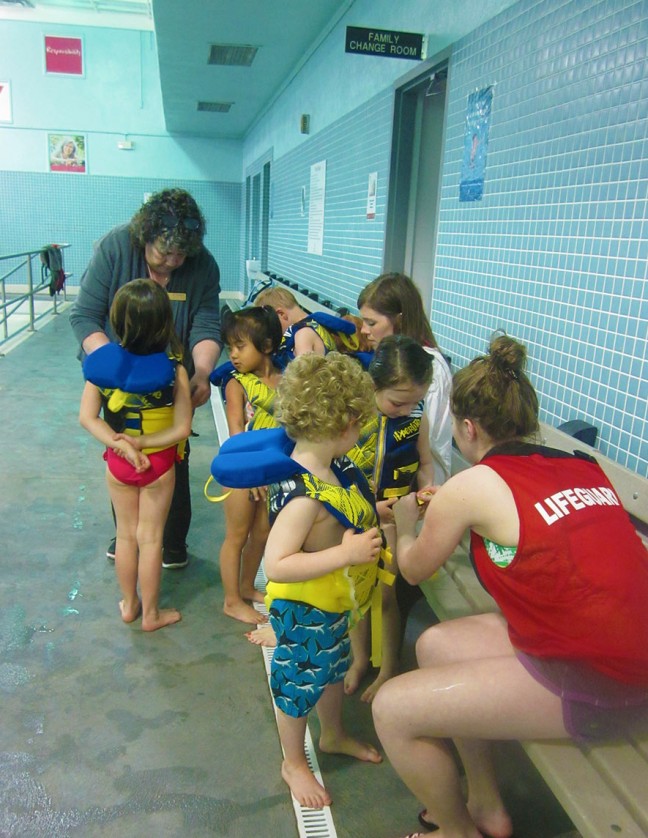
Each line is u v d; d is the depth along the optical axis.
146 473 2.39
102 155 13.12
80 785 1.83
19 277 13.42
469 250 3.02
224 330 2.42
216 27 5.92
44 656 2.39
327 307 5.25
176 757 1.95
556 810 1.82
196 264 2.74
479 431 1.50
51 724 2.06
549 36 2.31
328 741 1.96
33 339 8.73
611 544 1.28
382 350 1.92
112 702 2.17
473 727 1.36
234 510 2.51
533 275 2.46
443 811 1.52
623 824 1.13
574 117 2.17
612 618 1.23
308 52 6.54
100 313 2.68
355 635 2.26
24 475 4.13
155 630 2.58
